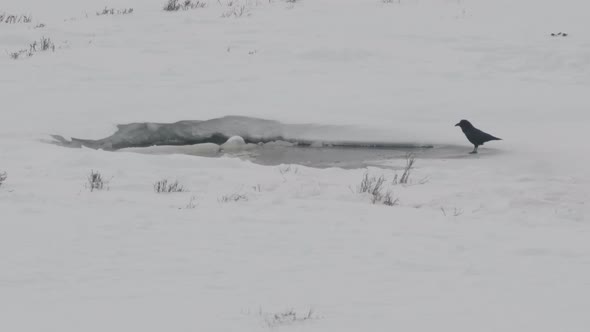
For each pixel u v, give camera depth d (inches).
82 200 1341.0
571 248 1055.0
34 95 2445.9
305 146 2103.8
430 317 685.3
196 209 1296.8
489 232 1167.6
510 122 2198.6
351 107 2336.4
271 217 1240.8
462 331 637.3
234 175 1648.6
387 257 984.3
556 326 649.6
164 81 2674.7
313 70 2827.3
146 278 859.4
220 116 2235.5
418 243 1075.3
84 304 738.2
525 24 3479.3
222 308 722.8
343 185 1603.1
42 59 2970.0
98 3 4562.0
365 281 850.8
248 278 861.8
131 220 1183.6
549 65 2842.0
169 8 4114.2
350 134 2123.5
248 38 3336.6
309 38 3309.5
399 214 1310.3
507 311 708.7
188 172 1663.4
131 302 747.4
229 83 2645.2
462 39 3240.7
